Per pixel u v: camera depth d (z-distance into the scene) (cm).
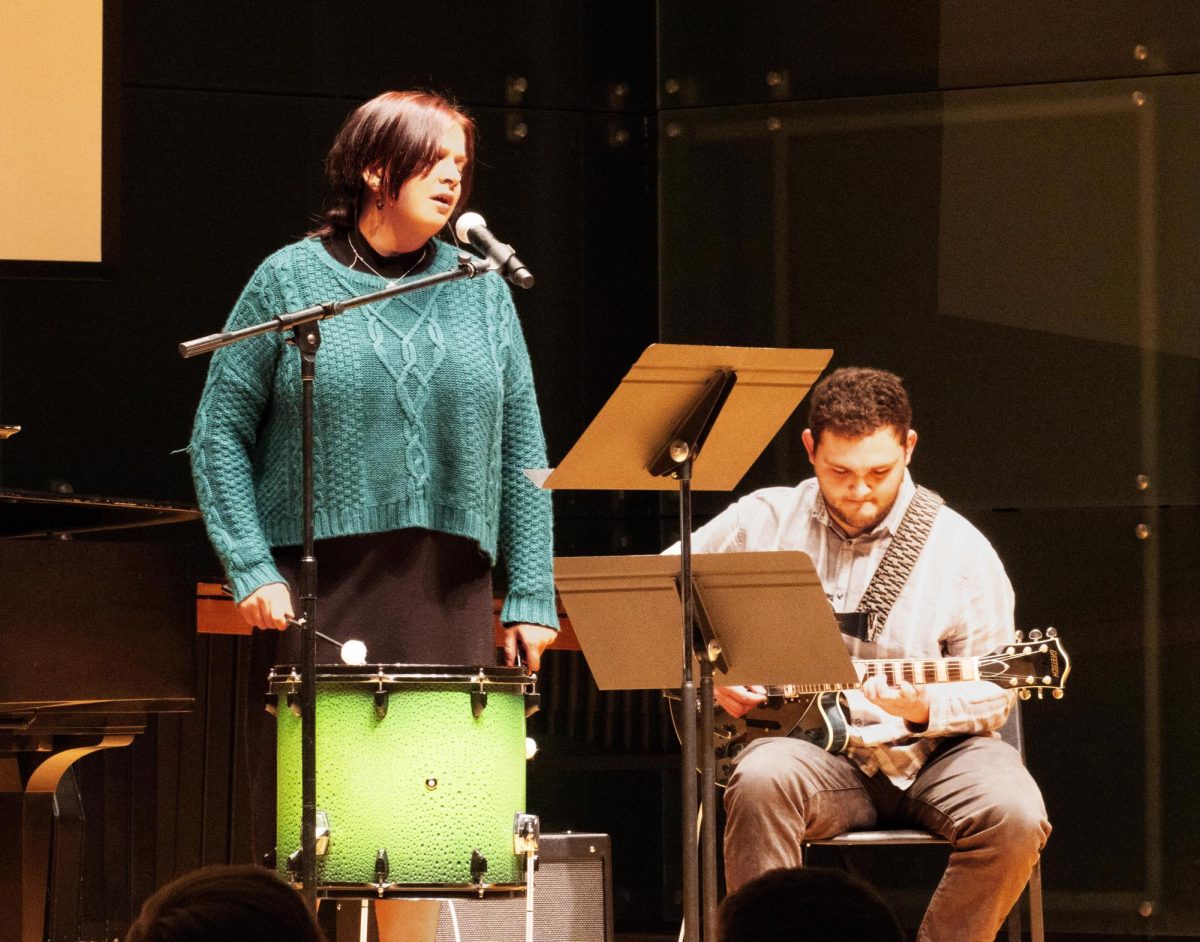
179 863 984
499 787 679
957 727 816
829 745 831
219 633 981
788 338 1295
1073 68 1245
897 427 855
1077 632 1208
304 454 658
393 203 720
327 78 1271
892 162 1278
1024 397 1238
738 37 1318
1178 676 1188
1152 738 1185
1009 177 1252
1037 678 825
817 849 1206
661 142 1333
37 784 764
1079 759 1192
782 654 681
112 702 738
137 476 1209
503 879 677
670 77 1333
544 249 1314
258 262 1248
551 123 1322
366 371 704
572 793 1252
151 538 1201
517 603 748
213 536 702
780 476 1272
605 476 661
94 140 1175
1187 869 1169
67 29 1177
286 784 673
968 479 1245
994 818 794
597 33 1335
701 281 1318
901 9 1280
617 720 1169
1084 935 1175
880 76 1284
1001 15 1259
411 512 697
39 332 1201
